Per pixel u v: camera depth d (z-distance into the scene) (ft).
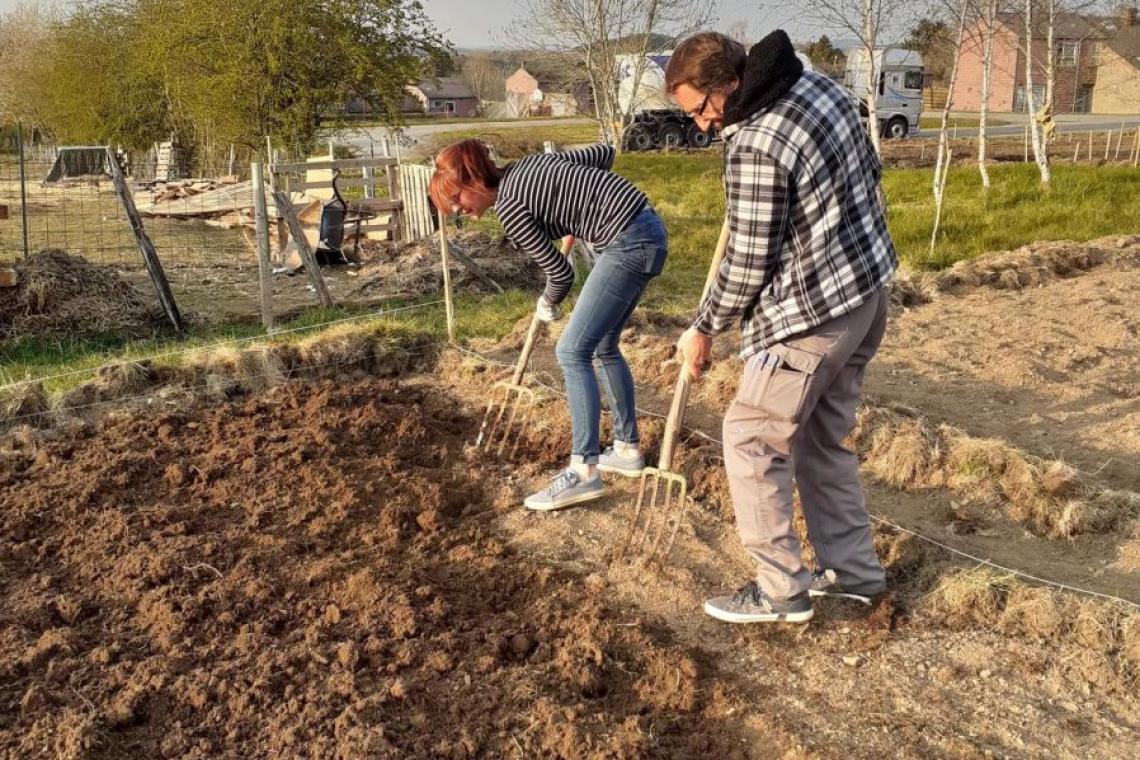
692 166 77.97
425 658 11.37
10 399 18.80
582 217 13.71
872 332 10.91
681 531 14.42
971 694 10.81
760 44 9.71
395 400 19.92
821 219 9.97
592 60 58.54
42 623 12.12
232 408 19.26
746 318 10.94
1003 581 12.37
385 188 67.87
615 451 15.89
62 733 10.09
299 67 68.28
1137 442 16.65
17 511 14.84
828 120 9.81
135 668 11.19
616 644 11.75
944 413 18.56
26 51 125.39
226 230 52.24
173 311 27.32
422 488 15.69
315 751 9.89
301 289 34.55
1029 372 20.24
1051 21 51.90
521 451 17.43
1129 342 22.48
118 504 15.17
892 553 13.35
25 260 27.99
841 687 11.00
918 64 104.22
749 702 10.75
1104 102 153.58
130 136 97.25
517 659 11.60
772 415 10.71
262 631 11.89
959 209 45.93
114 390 19.89
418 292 31.99
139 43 83.25
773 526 11.25
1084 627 11.57
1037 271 29.07
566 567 13.70
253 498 15.42
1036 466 15.03
